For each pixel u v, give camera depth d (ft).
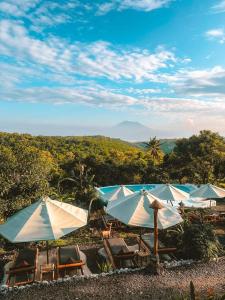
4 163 45.75
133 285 24.94
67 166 105.81
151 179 96.63
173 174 99.40
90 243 39.34
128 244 38.86
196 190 49.65
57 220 27.02
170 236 34.24
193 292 20.06
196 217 44.29
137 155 124.98
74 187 83.82
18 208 42.86
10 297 23.34
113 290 24.21
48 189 49.52
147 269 27.25
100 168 101.76
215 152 99.25
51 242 39.29
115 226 46.52
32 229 25.49
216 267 27.99
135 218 29.45
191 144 106.22
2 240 36.73
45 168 50.42
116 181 100.73
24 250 30.94
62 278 26.30
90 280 25.94
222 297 21.03
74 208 31.32
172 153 105.60
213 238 31.37
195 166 94.32
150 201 32.07
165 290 24.04
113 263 29.27
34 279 26.12
